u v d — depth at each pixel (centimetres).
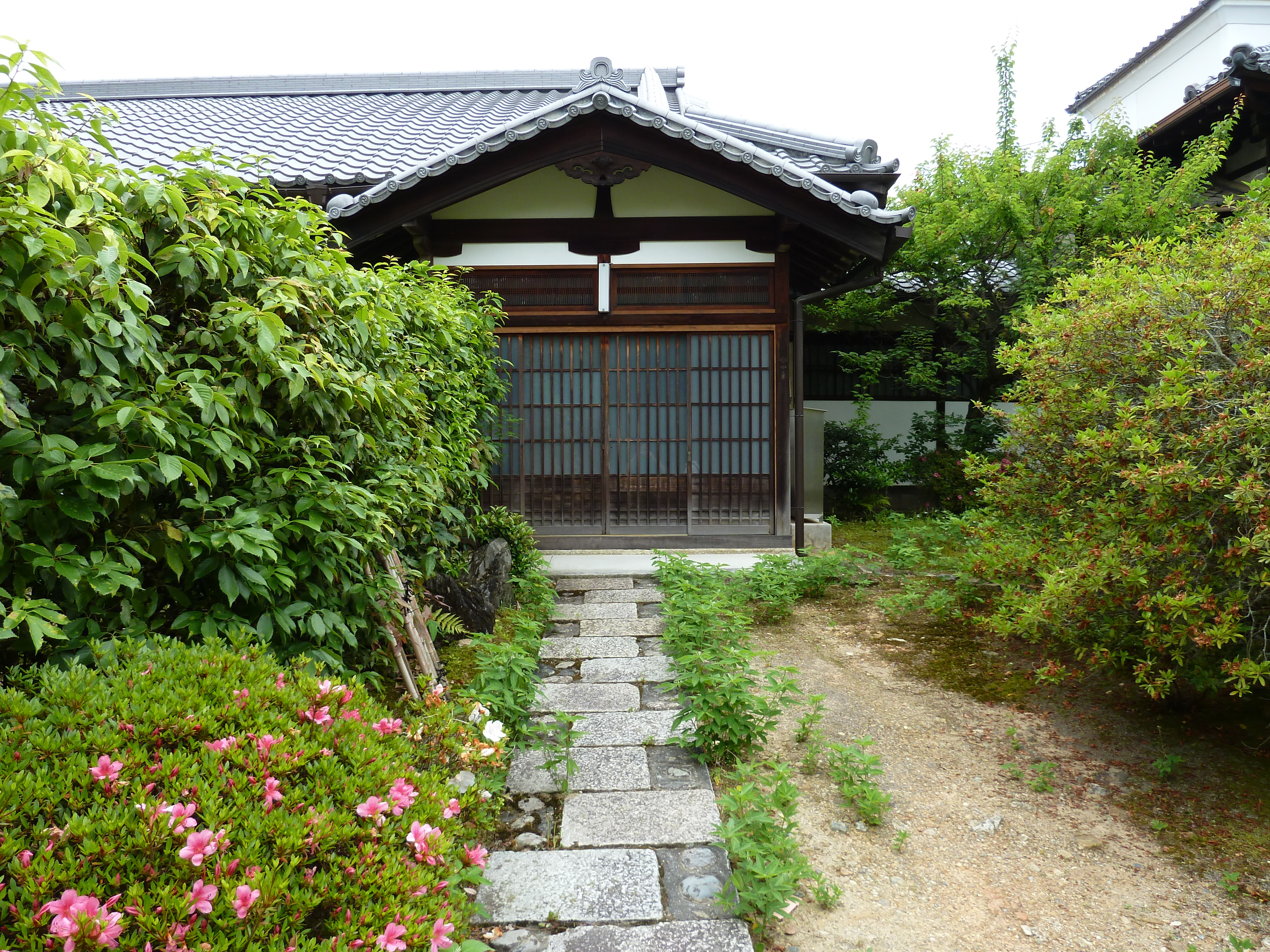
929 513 969
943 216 919
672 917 224
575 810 284
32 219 179
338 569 281
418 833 169
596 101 558
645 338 677
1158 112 1346
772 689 340
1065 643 402
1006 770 329
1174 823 290
